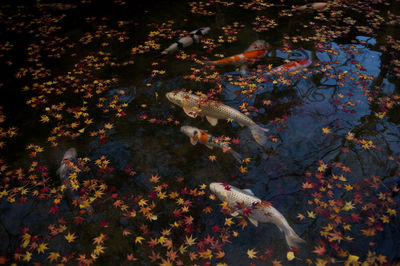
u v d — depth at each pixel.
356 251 3.12
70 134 4.46
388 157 4.06
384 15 7.50
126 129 4.54
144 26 7.15
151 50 6.26
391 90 5.09
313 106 4.80
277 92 5.08
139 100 5.03
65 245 3.25
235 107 4.80
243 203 3.50
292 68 5.54
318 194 3.65
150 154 4.18
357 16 7.43
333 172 3.89
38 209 3.57
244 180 3.83
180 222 3.43
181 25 7.16
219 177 3.88
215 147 4.22
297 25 7.05
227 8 7.88
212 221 3.44
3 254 3.16
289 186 3.75
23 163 4.07
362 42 6.38
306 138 4.32
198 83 5.33
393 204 3.52
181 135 4.43
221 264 3.05
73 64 5.90
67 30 7.07
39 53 6.25
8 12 7.93
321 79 5.34
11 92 5.22
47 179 3.88
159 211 3.54
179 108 4.88
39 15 7.79
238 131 4.45
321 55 5.96
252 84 5.25
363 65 5.69
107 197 3.69
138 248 3.21
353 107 4.78
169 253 3.14
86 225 3.42
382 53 6.02
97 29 7.07
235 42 6.48
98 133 4.48
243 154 4.14
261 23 7.16
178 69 5.70
